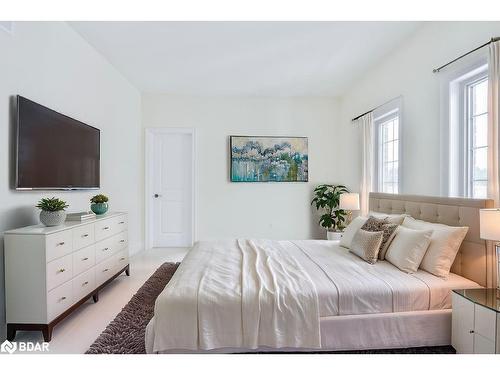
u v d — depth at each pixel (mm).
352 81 4172
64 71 2621
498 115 1837
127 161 4102
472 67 2117
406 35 2869
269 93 4664
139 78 4031
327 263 2191
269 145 4793
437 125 2516
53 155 2396
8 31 1968
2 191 1928
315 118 4887
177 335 1526
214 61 3461
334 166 4926
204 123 4742
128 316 2193
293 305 1600
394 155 3391
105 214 2922
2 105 1928
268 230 4848
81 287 2246
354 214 4461
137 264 3766
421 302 1738
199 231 4770
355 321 1676
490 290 1691
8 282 1823
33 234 1817
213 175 4766
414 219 2504
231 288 1662
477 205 1896
